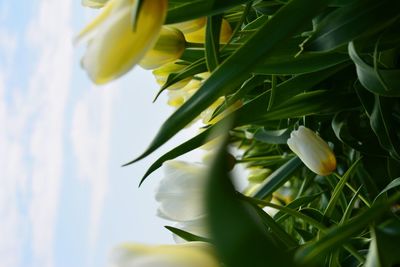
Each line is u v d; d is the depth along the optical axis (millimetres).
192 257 557
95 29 638
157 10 615
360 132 844
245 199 699
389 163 817
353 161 890
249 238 392
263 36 610
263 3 780
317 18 709
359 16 635
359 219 543
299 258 547
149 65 775
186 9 674
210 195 388
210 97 617
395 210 795
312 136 826
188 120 619
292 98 799
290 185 1145
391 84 685
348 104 823
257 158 1062
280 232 724
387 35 667
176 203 798
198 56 874
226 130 425
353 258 756
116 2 615
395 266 693
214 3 677
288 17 606
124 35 607
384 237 609
